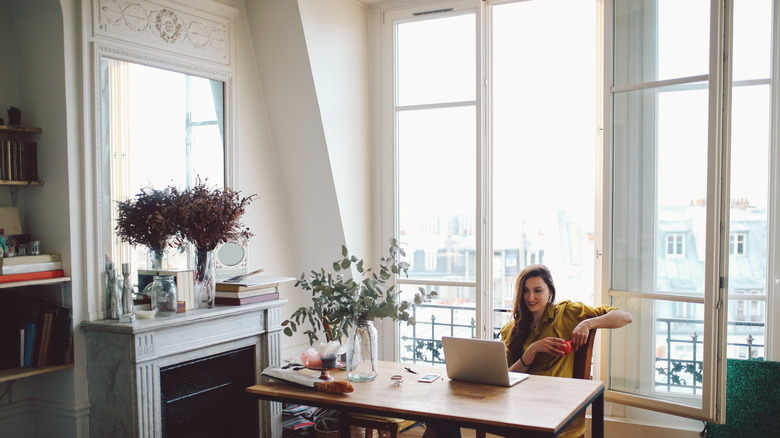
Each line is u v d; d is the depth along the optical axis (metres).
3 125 3.13
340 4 4.62
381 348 5.04
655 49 3.93
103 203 3.37
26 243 3.21
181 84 3.89
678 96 3.83
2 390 3.21
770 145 4.02
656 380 3.97
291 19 4.24
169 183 3.80
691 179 3.79
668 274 3.90
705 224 3.70
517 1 4.55
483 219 4.64
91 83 3.32
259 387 2.98
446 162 4.77
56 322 3.18
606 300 4.19
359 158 4.88
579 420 3.21
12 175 3.16
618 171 4.11
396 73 4.93
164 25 3.74
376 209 5.03
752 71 4.07
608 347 4.16
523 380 2.99
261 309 3.88
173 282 3.38
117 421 3.17
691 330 3.81
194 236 3.56
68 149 3.21
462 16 4.67
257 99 4.54
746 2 4.06
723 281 3.63
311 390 2.89
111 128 3.43
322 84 4.43
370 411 2.64
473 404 2.61
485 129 4.66
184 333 3.38
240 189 4.35
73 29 3.25
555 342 3.34
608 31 4.10
